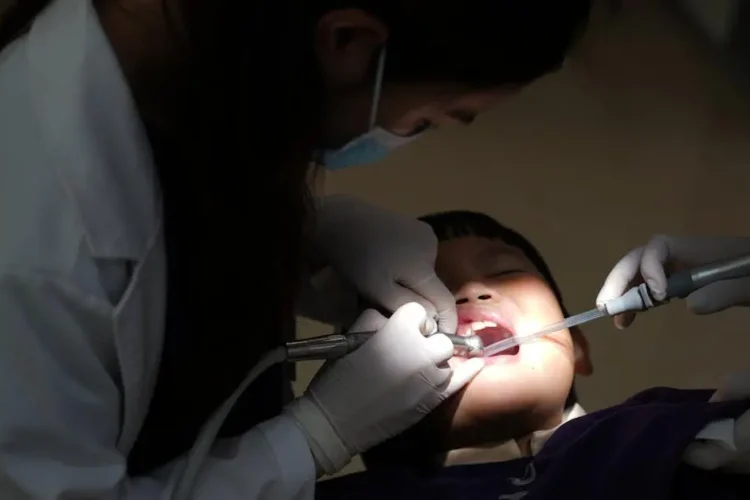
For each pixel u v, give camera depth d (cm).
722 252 118
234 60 82
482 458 116
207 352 99
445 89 86
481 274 125
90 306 84
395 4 80
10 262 82
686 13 189
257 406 115
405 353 105
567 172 187
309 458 100
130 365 88
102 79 85
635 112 191
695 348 169
